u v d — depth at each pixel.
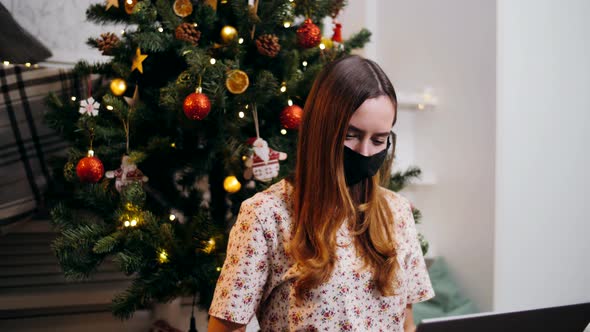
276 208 1.02
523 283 1.97
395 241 1.09
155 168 1.51
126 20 1.50
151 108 1.48
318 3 1.47
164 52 1.46
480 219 1.98
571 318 0.91
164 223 1.35
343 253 1.01
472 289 2.02
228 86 1.31
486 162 1.94
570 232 2.07
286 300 1.00
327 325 0.96
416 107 2.29
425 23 2.25
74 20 2.12
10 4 2.03
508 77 1.90
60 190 1.61
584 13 2.08
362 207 1.04
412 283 1.13
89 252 1.35
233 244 1.02
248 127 1.52
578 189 2.09
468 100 2.03
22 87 1.61
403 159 2.29
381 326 1.02
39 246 1.91
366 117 0.96
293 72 1.41
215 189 1.61
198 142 1.53
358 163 1.00
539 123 1.98
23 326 1.86
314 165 0.99
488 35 1.93
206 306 1.42
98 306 1.94
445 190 2.15
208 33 1.46
